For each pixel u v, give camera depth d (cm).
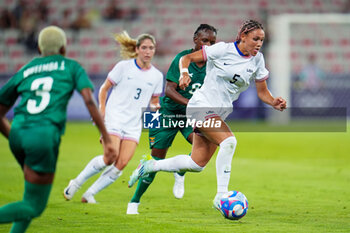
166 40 9788
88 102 1552
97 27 10181
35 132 1538
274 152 5253
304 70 8962
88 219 2181
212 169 4016
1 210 1498
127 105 2620
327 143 6038
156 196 2847
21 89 1616
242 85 2194
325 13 11006
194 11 10706
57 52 1655
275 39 9525
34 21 9762
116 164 2569
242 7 10844
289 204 2605
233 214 2062
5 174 3591
